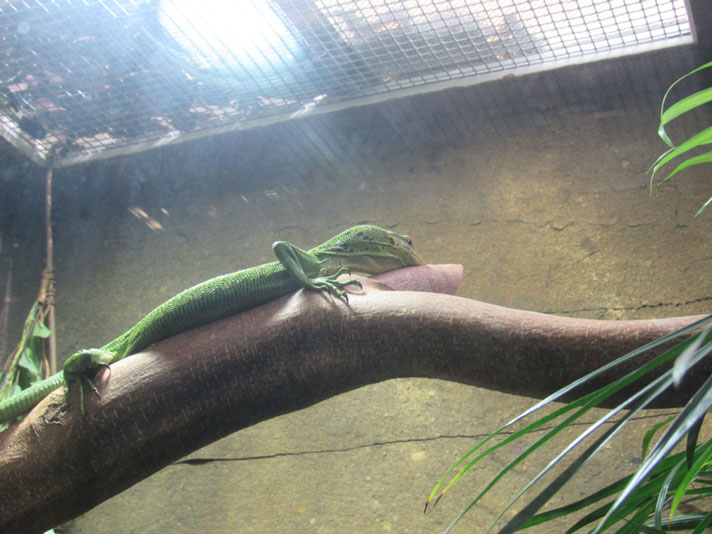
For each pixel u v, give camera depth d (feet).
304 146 4.64
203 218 4.72
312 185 4.62
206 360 2.27
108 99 4.24
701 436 3.35
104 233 4.84
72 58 3.91
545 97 4.21
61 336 4.53
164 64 3.99
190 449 2.32
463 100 4.25
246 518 3.72
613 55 3.85
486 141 4.35
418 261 2.93
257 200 4.68
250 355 2.27
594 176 4.07
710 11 3.45
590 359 2.13
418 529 3.52
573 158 4.14
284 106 4.40
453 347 2.21
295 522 3.67
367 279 2.48
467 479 3.58
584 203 4.03
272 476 3.80
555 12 3.65
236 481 3.83
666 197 3.91
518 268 4.00
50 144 4.70
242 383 2.27
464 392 3.81
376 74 4.12
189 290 2.45
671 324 2.12
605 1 3.57
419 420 3.79
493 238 4.10
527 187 4.16
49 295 3.86
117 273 4.67
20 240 4.91
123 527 3.81
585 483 3.42
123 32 3.76
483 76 4.10
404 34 3.83
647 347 1.58
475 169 4.31
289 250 2.54
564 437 3.56
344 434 3.84
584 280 3.87
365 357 2.27
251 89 4.22
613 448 3.47
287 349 2.27
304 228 4.49
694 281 3.71
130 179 4.94
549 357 2.15
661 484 1.74
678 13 3.60
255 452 3.88
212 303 2.43
